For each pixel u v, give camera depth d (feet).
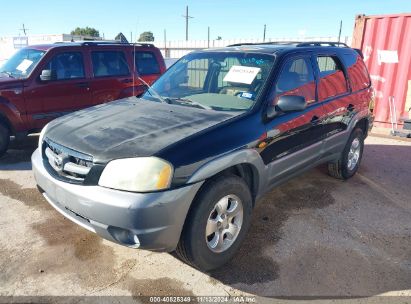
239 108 10.41
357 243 10.87
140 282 8.91
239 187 9.32
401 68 25.30
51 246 10.32
